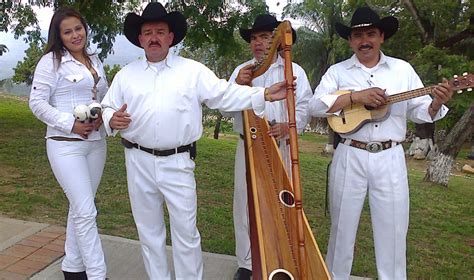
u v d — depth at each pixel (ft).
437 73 36.60
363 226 17.66
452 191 30.12
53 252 12.41
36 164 22.86
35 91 9.53
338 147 10.05
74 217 9.89
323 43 60.08
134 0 28.66
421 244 16.33
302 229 7.26
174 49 11.99
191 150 9.43
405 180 9.75
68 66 9.68
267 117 10.61
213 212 17.44
